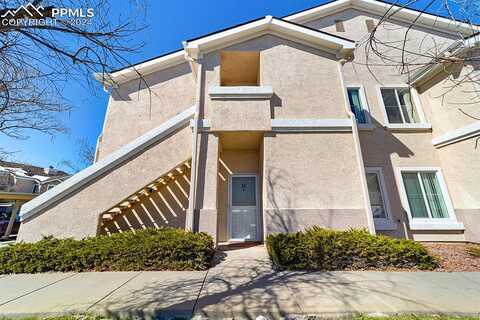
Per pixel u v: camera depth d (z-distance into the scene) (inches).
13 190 886.4
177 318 132.7
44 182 971.9
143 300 149.5
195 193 286.7
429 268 216.2
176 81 454.3
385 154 365.1
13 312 136.7
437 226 327.9
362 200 286.5
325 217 280.1
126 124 426.3
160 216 366.6
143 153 299.7
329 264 216.2
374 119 384.5
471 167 315.9
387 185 352.8
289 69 340.8
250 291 163.3
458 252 269.7
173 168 300.5
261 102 317.4
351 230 254.1
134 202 364.8
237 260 245.4
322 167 298.0
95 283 182.7
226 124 308.3
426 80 382.0
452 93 339.6
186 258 219.8
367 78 408.5
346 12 476.4
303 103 324.8
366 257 220.4
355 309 137.4
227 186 379.6
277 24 352.8
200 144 305.0
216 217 280.2
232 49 350.3
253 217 367.2
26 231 265.6
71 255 219.6
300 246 221.8
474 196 312.8
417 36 437.7
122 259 220.1
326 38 341.4
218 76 337.7
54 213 272.4
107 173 288.5
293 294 158.4
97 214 275.4
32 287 175.8
